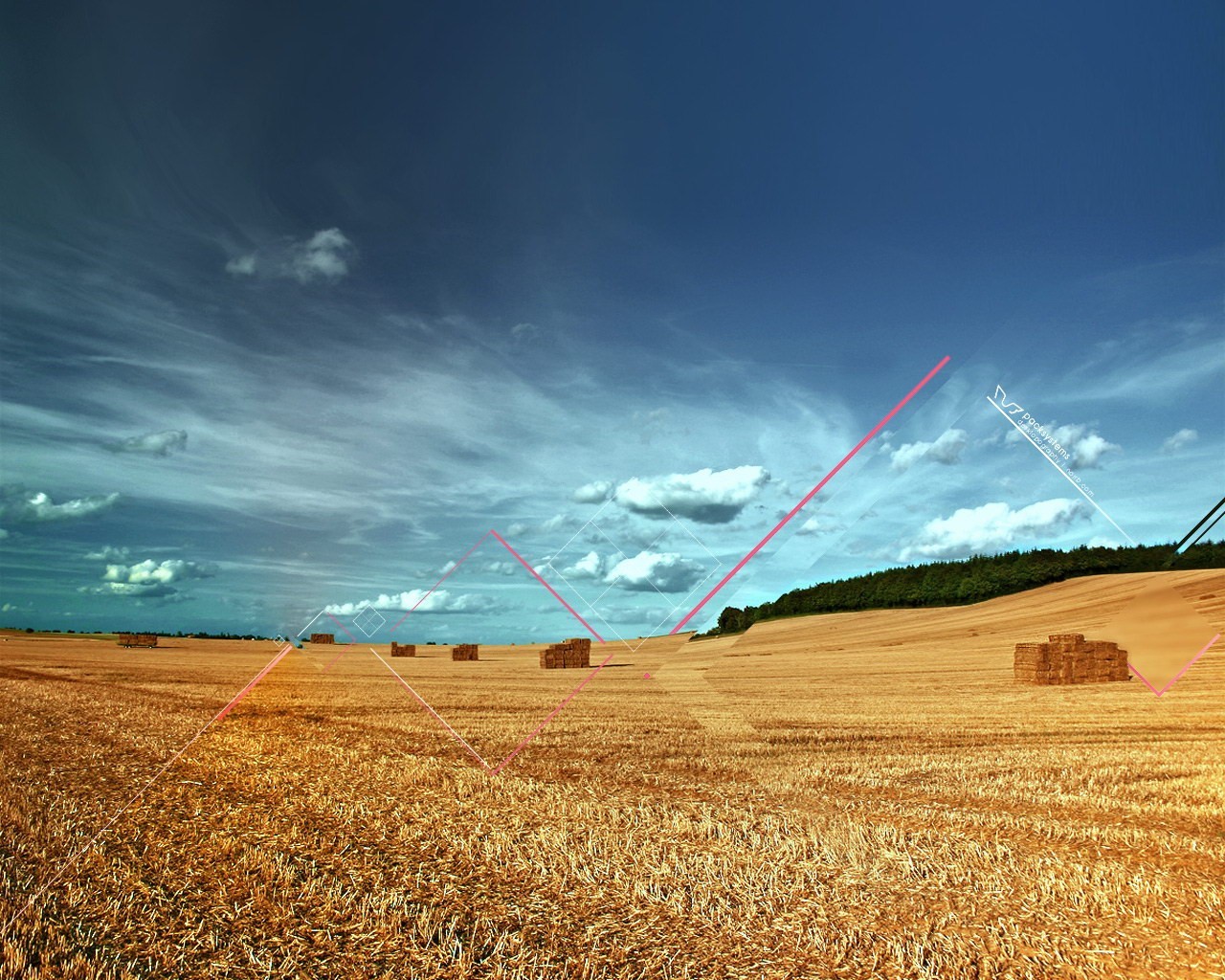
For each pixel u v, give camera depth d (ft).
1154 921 15.84
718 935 16.97
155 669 119.03
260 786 34.65
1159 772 23.77
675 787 29.89
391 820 28.50
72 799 32.55
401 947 17.83
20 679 98.27
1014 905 16.84
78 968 17.19
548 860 23.02
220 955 17.79
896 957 15.15
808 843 20.98
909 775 23.62
